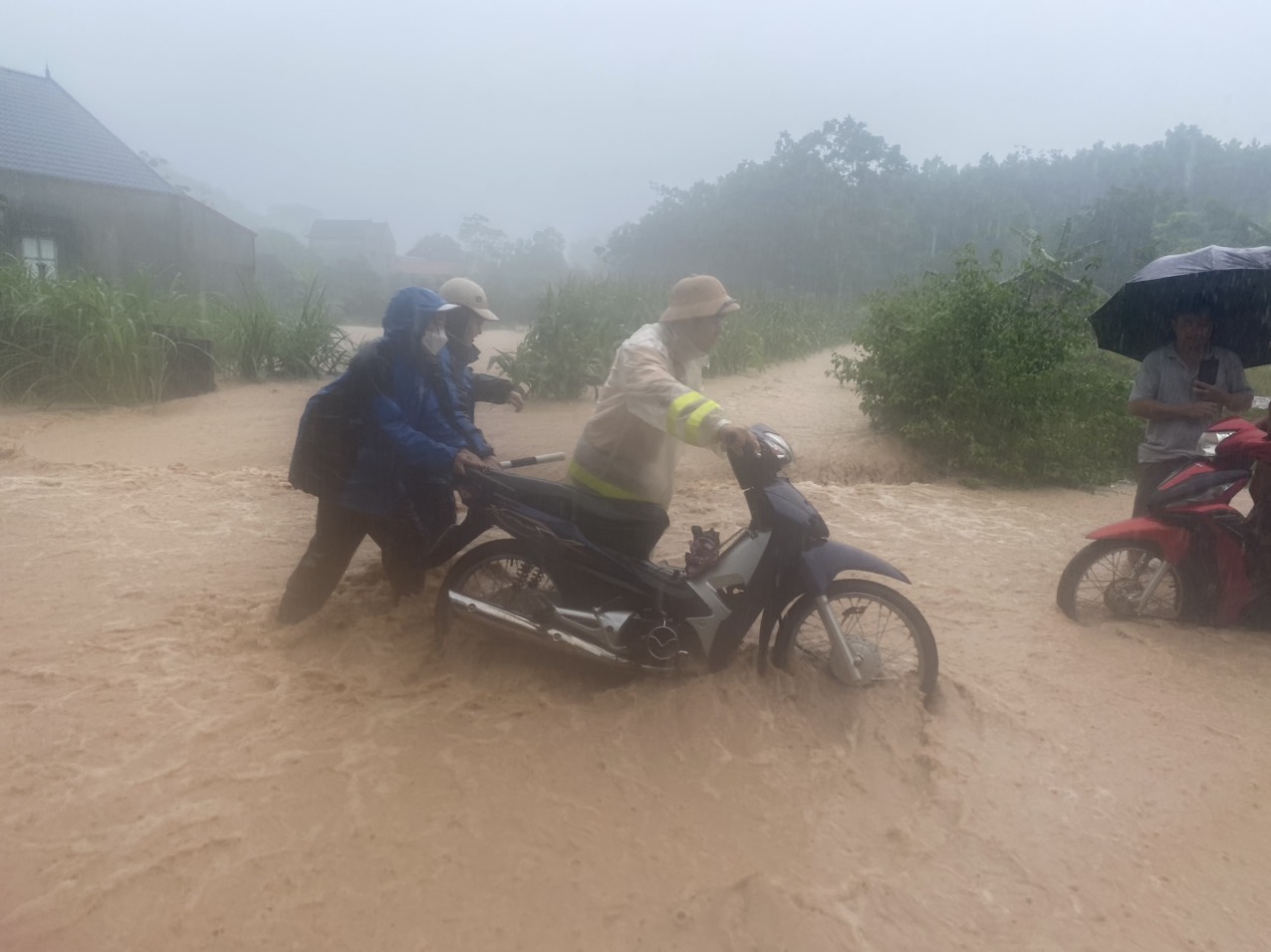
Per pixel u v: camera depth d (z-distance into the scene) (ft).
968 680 13.97
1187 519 15.98
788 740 12.01
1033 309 31.04
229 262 84.64
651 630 12.73
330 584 14.70
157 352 38.27
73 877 8.98
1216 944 8.87
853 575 18.72
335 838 9.72
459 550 13.99
